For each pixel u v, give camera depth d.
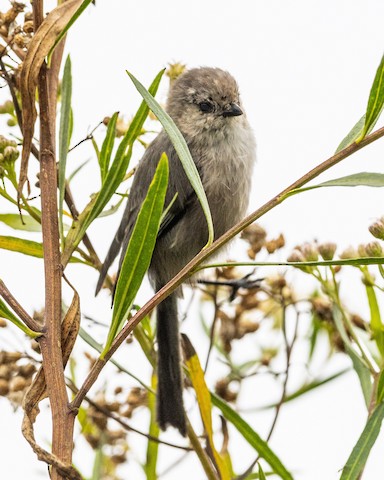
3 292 3.49
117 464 5.88
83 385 3.37
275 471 5.05
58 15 3.56
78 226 4.07
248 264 3.46
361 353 5.03
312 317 6.22
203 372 5.35
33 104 3.63
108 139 4.22
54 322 3.51
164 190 3.44
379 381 4.51
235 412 5.18
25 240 4.93
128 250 3.49
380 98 3.42
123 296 3.49
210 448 5.30
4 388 5.10
